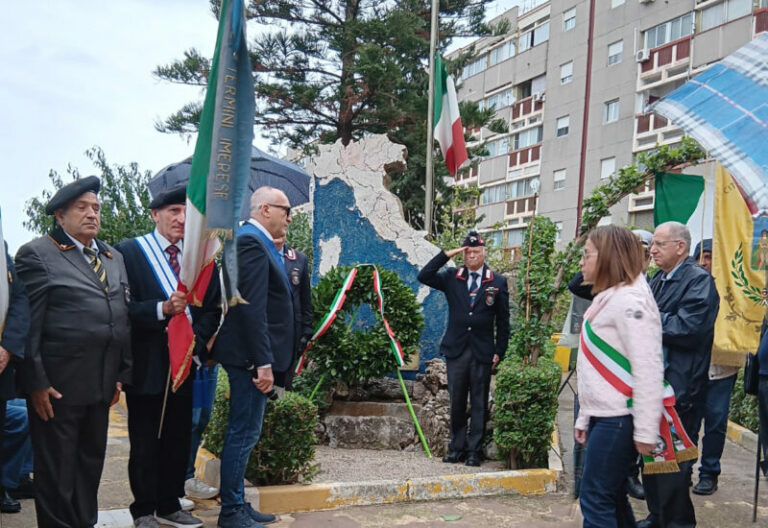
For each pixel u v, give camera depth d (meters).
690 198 7.43
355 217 8.48
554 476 5.67
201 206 3.99
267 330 4.36
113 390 4.02
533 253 6.57
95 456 4.04
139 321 4.15
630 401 3.48
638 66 27.20
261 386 4.31
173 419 4.47
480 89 38.00
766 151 4.19
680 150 6.45
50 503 3.87
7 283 3.52
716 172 6.32
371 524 4.73
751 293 5.99
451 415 6.50
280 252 5.26
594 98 29.27
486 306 6.45
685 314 4.77
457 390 6.43
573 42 30.81
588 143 29.47
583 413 3.66
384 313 7.23
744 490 5.89
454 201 15.49
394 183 20.72
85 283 3.93
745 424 8.34
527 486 5.60
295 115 20.58
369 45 18.58
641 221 26.11
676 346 4.86
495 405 6.25
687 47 25.19
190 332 4.15
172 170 6.80
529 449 5.87
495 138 36.16
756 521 5.07
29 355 3.71
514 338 6.72
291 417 5.08
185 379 4.39
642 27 27.12
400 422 7.22
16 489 5.07
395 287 7.33
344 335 7.16
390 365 7.11
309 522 4.71
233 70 3.90
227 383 5.82
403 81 19.34
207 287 4.44
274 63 20.20
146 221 12.18
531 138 33.59
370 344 7.05
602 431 3.52
